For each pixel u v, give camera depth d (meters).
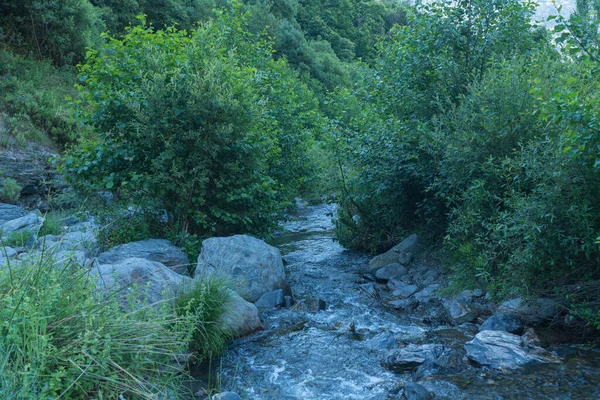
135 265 6.41
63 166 10.12
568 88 6.81
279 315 7.51
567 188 6.40
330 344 6.48
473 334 6.70
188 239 9.40
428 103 10.84
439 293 8.34
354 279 9.88
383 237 12.51
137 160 9.86
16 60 21.81
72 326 3.82
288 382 5.40
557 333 6.36
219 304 6.51
